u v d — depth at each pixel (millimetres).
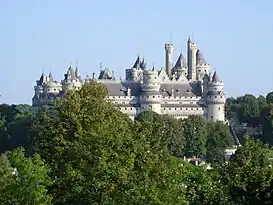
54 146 194250
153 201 158500
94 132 161750
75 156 168500
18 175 166250
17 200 161250
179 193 170000
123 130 168875
